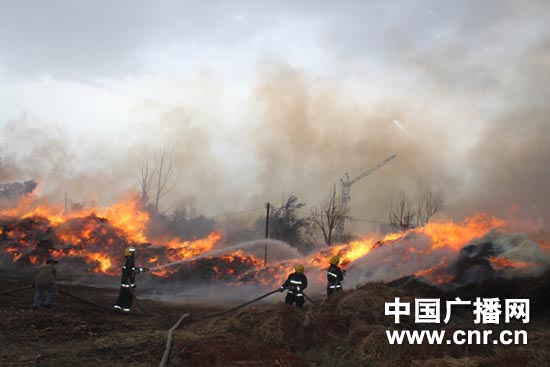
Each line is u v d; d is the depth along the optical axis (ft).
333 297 39.14
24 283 66.54
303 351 31.42
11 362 26.12
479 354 28.22
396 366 27.22
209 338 32.07
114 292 66.69
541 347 25.72
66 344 30.89
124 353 28.99
